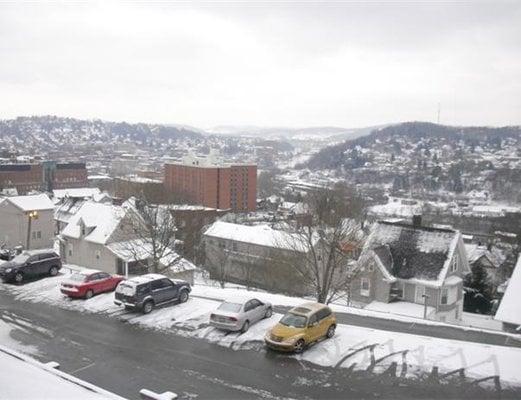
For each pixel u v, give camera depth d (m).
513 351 21.22
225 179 143.38
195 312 25.98
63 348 21.41
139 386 17.98
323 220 40.59
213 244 62.62
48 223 64.94
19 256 33.72
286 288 51.28
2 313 26.09
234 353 20.92
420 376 18.91
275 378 18.66
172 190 103.94
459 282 42.03
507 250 87.88
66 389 15.08
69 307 27.14
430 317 38.56
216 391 17.64
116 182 156.75
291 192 175.38
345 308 29.81
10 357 17.69
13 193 113.00
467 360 20.30
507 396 17.45
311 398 17.19
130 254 47.50
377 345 21.77
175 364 19.83
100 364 19.81
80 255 54.12
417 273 41.31
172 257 49.78
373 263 41.59
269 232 59.53
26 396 14.36
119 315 25.69
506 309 31.34
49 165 180.88
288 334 20.83
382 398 17.23
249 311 23.72
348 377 18.80
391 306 40.56
